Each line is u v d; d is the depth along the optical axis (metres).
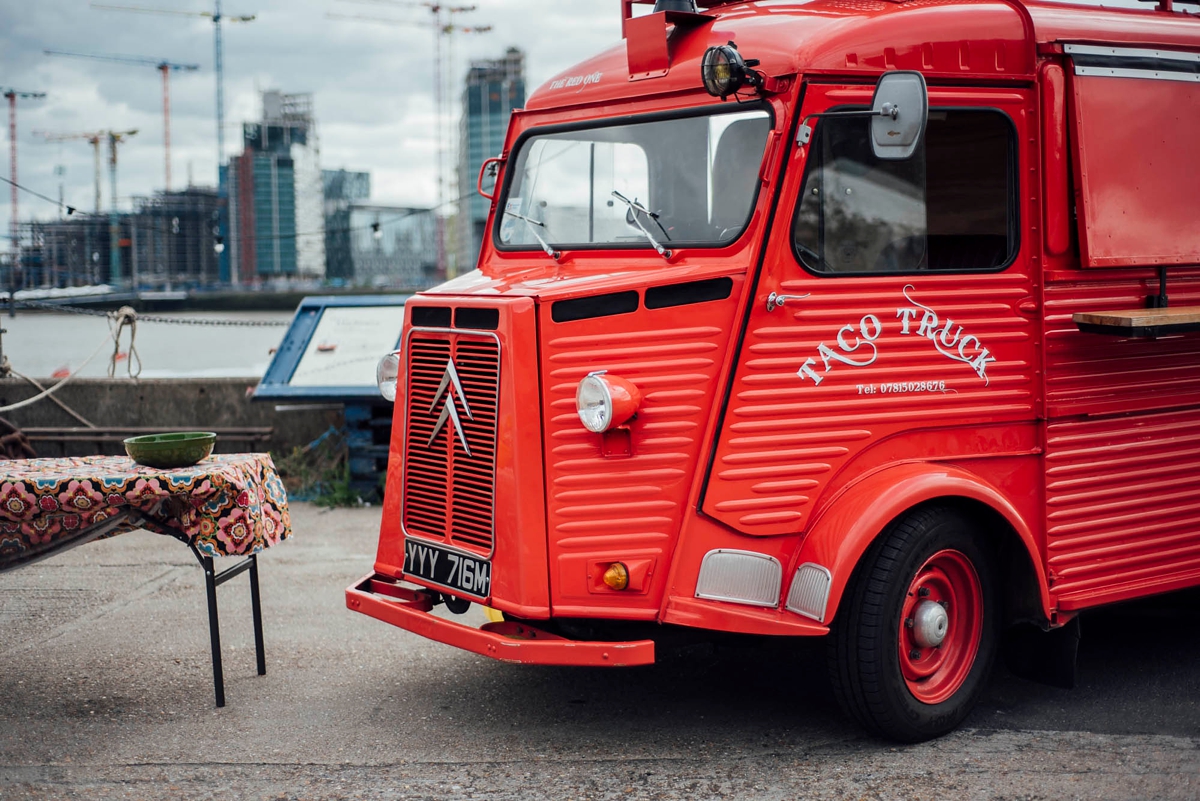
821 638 4.44
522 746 4.29
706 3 5.16
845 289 4.15
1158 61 4.75
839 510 4.08
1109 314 4.55
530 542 4.07
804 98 4.09
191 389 10.30
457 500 4.38
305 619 6.07
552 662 3.95
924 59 4.29
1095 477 4.67
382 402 9.20
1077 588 4.63
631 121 4.59
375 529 8.43
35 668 5.24
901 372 4.25
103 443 10.05
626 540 4.07
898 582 4.12
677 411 4.05
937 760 4.11
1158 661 5.30
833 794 3.81
